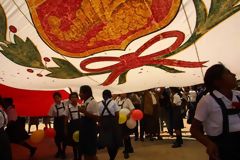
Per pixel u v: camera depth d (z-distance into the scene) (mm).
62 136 8289
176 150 8648
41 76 6066
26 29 5281
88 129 5629
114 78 6059
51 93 9711
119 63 5684
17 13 5117
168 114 10367
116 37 5246
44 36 5348
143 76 5961
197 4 4770
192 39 5156
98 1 4965
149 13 4941
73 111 7129
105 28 5164
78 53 5535
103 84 6281
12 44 5473
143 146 9555
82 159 7961
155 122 10547
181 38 5180
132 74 5930
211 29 5000
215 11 4805
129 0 4898
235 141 2789
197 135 2859
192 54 5379
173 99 9195
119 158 8016
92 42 5355
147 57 5508
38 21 5207
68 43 5410
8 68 5922
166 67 5695
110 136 6230
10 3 5020
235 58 5309
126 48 5387
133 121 7082
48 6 5055
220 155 2803
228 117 2803
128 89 6340
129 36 5215
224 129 2799
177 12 4875
